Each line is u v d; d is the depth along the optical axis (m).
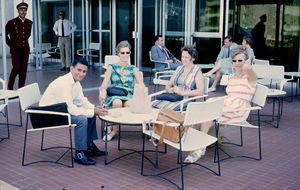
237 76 4.88
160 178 4.00
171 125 3.73
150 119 4.10
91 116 4.42
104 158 4.58
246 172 4.22
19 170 4.14
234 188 3.78
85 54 13.02
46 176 3.99
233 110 4.45
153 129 4.23
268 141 5.45
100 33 12.98
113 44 12.54
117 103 5.22
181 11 11.45
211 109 3.83
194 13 11.64
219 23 11.25
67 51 12.42
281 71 6.99
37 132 5.61
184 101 4.89
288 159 4.69
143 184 3.84
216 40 11.43
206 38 11.57
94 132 4.66
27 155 4.62
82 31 13.02
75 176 4.00
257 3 11.09
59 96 4.32
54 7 12.43
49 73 11.63
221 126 5.07
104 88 5.33
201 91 5.24
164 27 11.11
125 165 4.36
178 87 5.42
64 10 12.59
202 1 11.48
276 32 10.97
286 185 3.88
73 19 12.76
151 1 10.78
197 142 3.87
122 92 5.35
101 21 12.87
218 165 4.10
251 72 4.70
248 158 4.70
